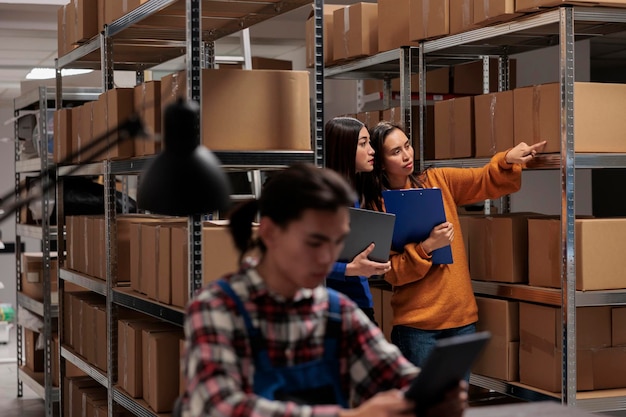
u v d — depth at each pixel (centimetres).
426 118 471
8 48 888
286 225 167
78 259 519
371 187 394
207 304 169
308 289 174
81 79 736
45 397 598
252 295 172
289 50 912
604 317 379
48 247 593
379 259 354
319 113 339
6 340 977
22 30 779
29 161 630
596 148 364
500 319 397
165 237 371
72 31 504
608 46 853
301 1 353
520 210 648
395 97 578
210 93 325
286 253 168
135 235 418
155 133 365
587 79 696
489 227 407
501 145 403
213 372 162
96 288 465
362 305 362
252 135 331
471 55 477
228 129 327
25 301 659
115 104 405
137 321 428
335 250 169
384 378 185
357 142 369
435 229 376
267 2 358
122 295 424
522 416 206
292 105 336
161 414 375
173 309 358
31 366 679
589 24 396
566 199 357
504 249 397
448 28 425
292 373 175
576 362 372
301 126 338
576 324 374
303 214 165
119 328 432
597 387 378
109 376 442
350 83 739
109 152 421
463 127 432
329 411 158
